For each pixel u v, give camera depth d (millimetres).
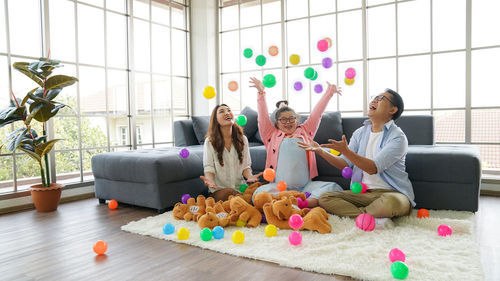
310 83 4137
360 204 2129
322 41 2752
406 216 2096
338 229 1962
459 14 3412
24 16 3117
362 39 3797
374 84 3787
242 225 2098
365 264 1464
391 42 3689
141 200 2688
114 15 3904
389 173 2166
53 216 2635
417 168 2461
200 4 4746
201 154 2998
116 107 3910
